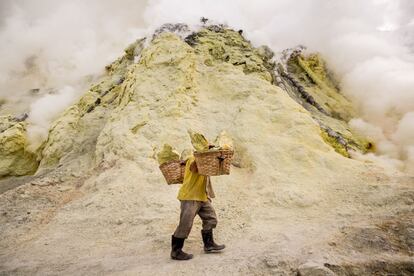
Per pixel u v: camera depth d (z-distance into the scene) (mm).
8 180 13227
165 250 5645
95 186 8750
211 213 5367
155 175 8555
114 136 10164
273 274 4473
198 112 10633
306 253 4855
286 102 10320
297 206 6879
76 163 10711
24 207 8211
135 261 5293
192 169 5227
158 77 11430
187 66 11555
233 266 4703
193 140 5352
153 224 6707
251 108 10227
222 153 4949
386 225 5473
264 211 6801
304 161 8367
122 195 7977
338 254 4762
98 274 4945
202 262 4961
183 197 5215
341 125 11305
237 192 7785
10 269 5418
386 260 4465
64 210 7789
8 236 6922
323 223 6008
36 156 14539
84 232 6777
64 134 12508
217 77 11781
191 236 6086
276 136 9312
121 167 9188
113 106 12961
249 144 9203
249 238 5770
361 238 5117
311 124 9586
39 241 6527
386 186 7000
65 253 5934
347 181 7582
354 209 6445
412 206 6184
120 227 6828
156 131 9914
